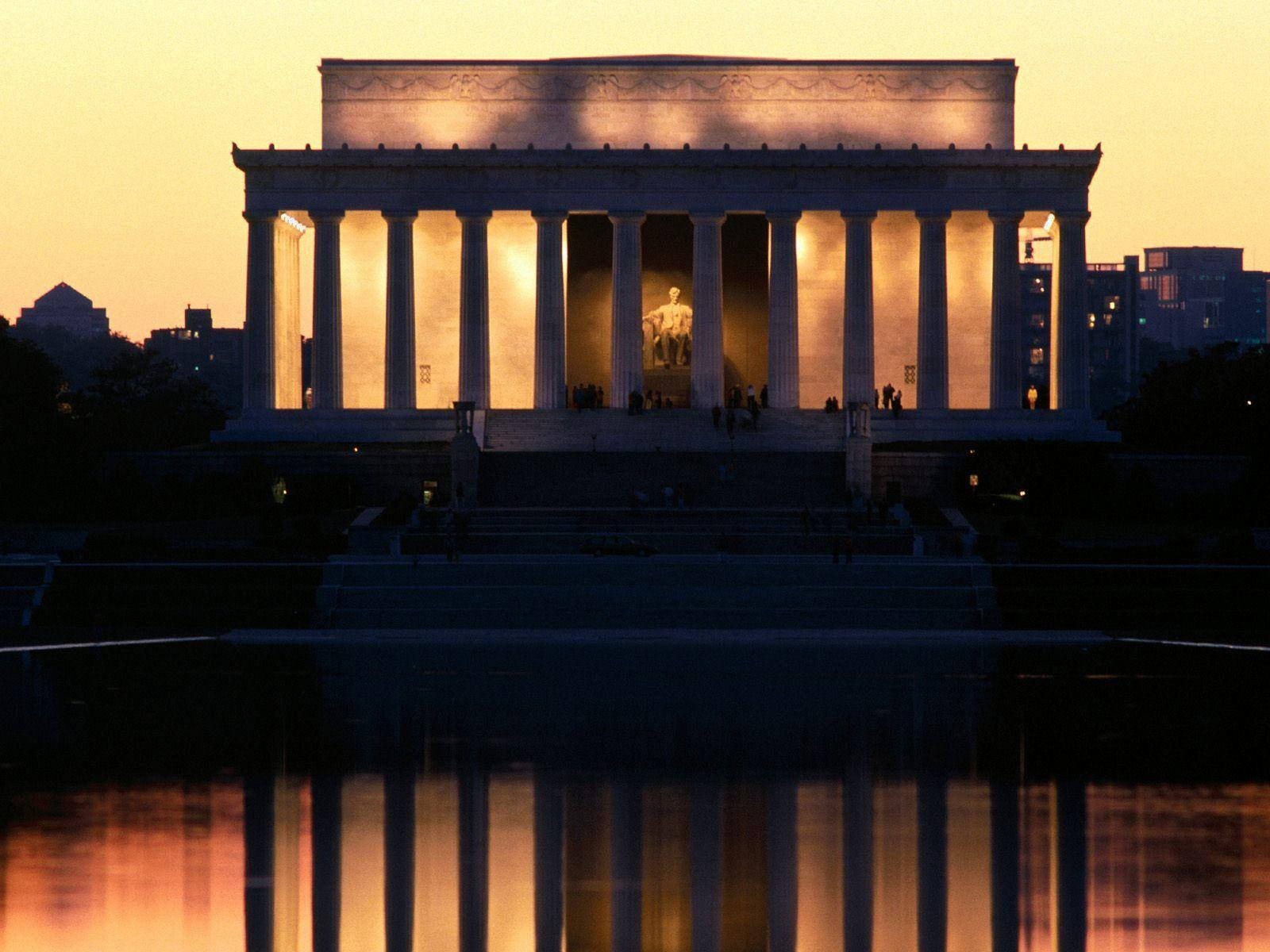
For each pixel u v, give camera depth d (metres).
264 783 126.12
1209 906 98.56
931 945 93.25
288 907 99.06
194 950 92.06
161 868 105.88
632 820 116.75
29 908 98.38
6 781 126.75
